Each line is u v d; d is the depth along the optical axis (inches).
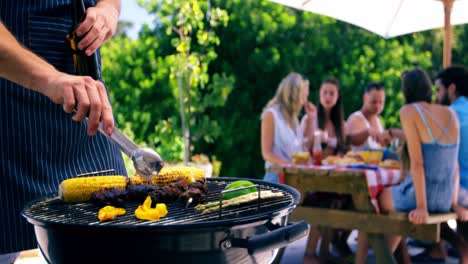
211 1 347.6
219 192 61.9
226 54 346.6
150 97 343.0
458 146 147.0
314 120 202.8
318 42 349.4
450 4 225.6
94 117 45.7
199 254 44.9
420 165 139.6
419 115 141.1
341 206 158.1
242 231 46.2
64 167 66.0
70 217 51.3
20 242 62.6
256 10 348.8
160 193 55.6
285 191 60.2
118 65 343.0
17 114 62.1
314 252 171.9
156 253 44.0
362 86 352.5
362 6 233.9
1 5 61.2
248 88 347.6
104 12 63.2
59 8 64.7
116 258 44.5
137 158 48.1
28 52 48.8
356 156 182.1
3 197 61.7
